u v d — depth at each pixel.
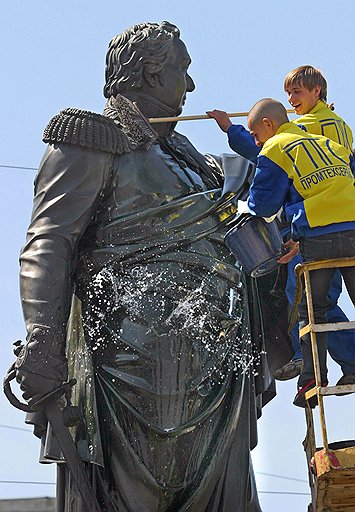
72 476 10.04
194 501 10.33
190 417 10.29
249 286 10.98
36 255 10.33
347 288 9.88
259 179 10.05
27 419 10.43
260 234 10.45
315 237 9.80
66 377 10.15
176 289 10.42
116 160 10.66
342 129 10.52
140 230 10.52
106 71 11.26
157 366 10.27
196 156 11.13
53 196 10.51
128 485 10.20
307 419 9.73
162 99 11.08
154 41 11.12
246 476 10.56
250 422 10.72
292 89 10.61
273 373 11.04
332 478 9.22
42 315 10.17
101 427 10.27
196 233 10.60
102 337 10.40
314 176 9.90
